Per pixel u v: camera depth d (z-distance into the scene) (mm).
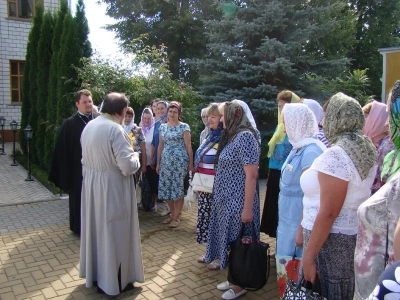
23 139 11047
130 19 18406
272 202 3666
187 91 8266
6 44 14273
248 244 2766
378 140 2756
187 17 16562
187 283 3350
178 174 4777
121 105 3043
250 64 9531
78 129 4438
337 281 1904
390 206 1339
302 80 9562
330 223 1808
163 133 4848
